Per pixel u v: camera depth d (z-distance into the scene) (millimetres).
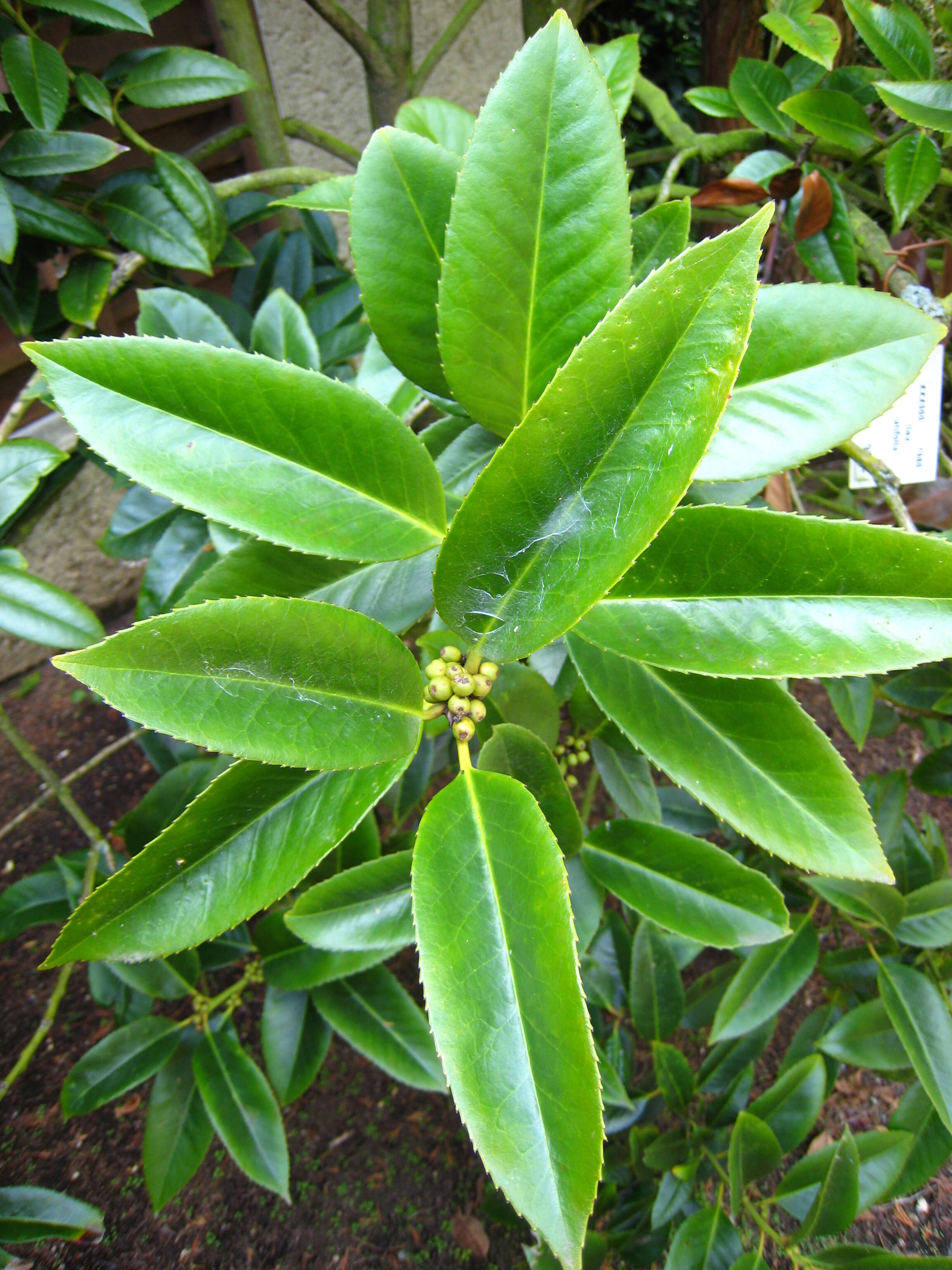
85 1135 843
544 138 335
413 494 365
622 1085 629
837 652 322
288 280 884
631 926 759
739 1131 560
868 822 358
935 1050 574
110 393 333
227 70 647
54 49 570
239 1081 604
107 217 648
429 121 546
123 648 280
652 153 812
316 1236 792
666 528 339
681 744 381
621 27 1788
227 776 319
